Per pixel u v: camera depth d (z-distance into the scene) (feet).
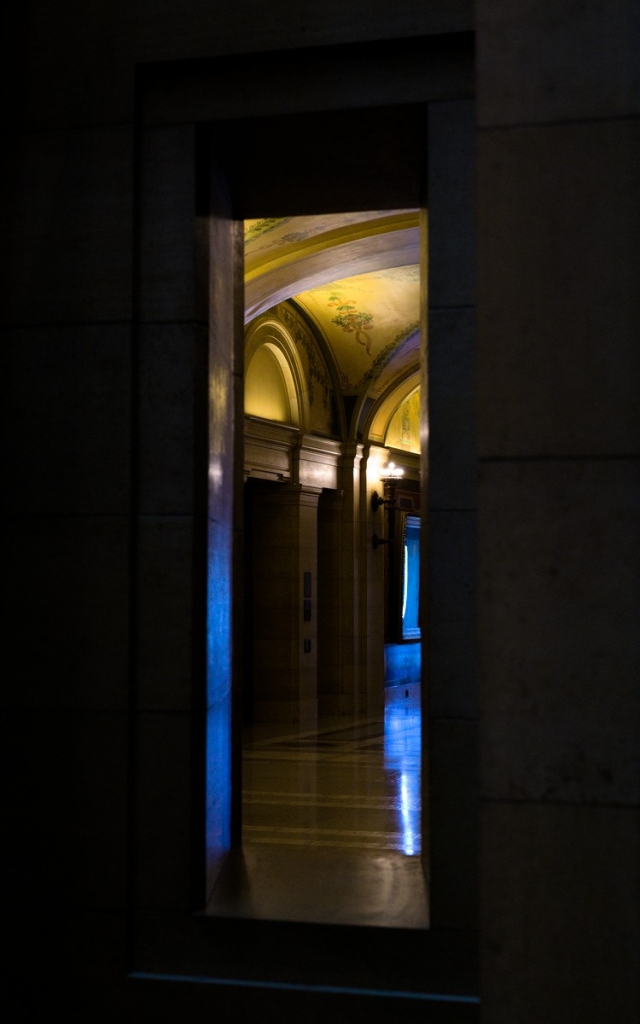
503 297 11.74
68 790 16.15
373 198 19.94
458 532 15.92
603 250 11.62
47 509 16.46
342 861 18.60
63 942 16.03
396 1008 15.14
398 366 57.88
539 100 11.76
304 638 53.62
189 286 16.39
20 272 16.65
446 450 16.02
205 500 16.63
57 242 16.56
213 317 17.38
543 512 11.57
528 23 11.80
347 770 37.40
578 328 11.62
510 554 11.60
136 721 16.20
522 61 11.80
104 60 16.53
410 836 25.96
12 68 16.76
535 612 11.53
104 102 16.51
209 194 17.10
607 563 11.46
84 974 15.94
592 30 11.72
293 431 52.16
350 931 15.44
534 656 11.51
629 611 11.41
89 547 16.31
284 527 53.06
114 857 15.96
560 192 11.69
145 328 16.47
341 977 15.44
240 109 16.47
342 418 58.18
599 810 11.35
